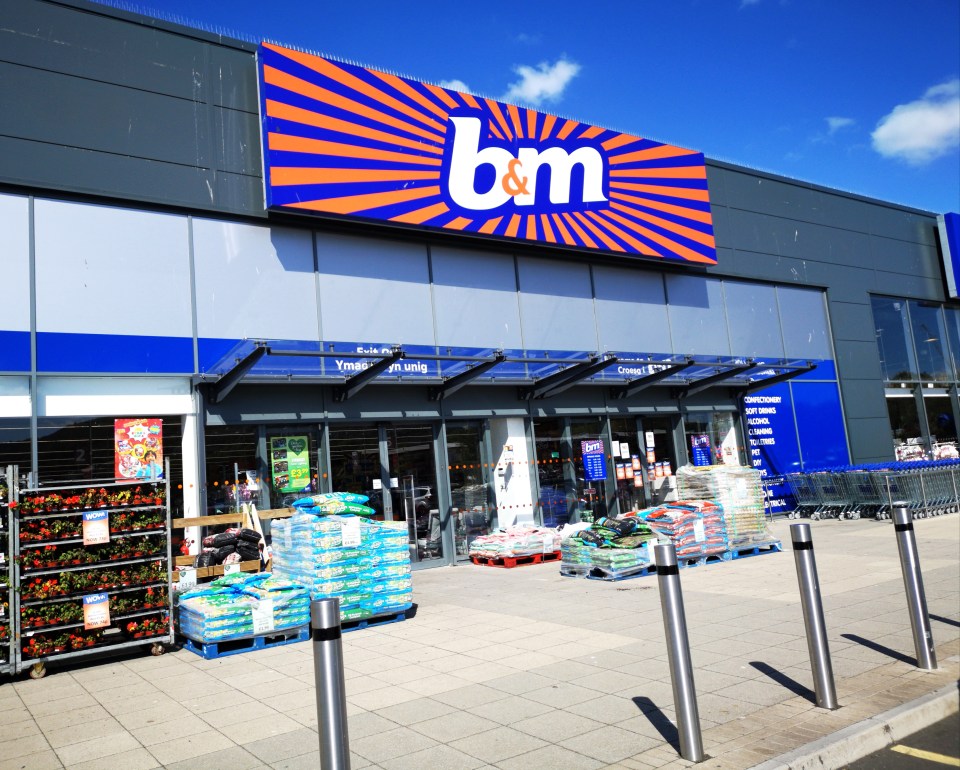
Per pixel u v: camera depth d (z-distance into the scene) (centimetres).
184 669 712
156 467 1086
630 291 1653
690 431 1730
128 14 1152
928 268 2306
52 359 1030
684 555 1137
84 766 473
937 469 1705
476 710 536
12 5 1068
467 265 1433
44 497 735
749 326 1852
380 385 1310
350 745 482
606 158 1602
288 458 1211
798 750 430
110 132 1109
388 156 1315
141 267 1113
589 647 693
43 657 714
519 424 1479
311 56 1262
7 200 1030
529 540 1299
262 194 1225
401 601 881
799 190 2030
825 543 1330
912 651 622
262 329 1199
